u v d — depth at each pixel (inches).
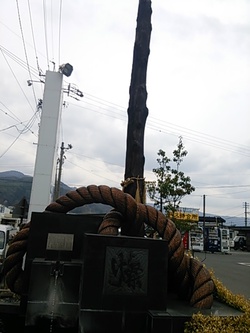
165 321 171.6
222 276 598.9
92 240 185.2
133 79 289.6
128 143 279.0
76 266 198.1
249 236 1721.2
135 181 265.7
